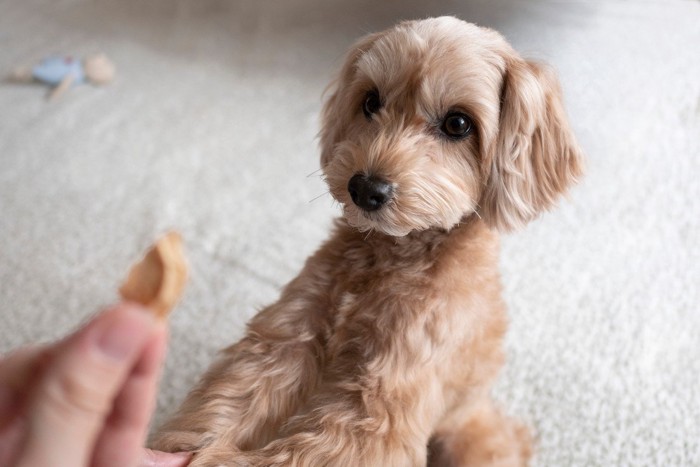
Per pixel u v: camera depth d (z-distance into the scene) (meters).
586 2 0.96
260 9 1.09
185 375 0.62
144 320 0.28
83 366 0.26
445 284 0.48
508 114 0.49
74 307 0.65
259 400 0.49
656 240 0.73
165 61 1.00
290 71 0.98
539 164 0.50
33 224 0.72
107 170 0.78
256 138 0.84
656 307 0.68
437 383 0.49
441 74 0.47
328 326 0.50
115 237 0.71
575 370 0.63
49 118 0.85
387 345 0.47
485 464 0.54
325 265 0.51
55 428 0.27
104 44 1.03
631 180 0.78
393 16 0.99
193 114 0.88
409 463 0.48
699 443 0.59
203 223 0.73
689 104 0.86
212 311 0.66
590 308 0.67
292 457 0.46
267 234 0.73
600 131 0.82
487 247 0.51
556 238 0.73
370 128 0.50
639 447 0.59
